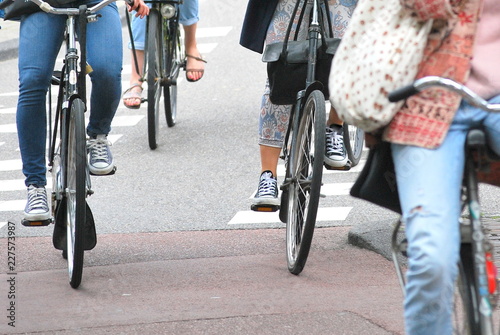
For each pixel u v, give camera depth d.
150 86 26.67
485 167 9.27
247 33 17.80
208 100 33.47
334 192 22.58
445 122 9.05
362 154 26.22
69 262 15.87
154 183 24.12
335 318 13.52
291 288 15.27
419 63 9.28
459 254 9.21
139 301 14.83
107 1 15.63
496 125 9.05
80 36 15.63
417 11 9.16
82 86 15.80
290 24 16.42
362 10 9.80
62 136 16.09
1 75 41.53
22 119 16.81
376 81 9.27
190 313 14.07
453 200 8.87
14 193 24.22
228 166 25.34
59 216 16.27
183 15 29.06
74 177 15.58
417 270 8.73
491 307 8.92
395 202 10.20
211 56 40.38
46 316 14.21
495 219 18.69
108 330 13.38
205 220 20.69
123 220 20.97
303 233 15.36
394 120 9.29
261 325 13.36
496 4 9.39
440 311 8.81
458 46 9.27
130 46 28.48
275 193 17.73
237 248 18.30
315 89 15.72
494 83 9.20
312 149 15.98
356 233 17.97
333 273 16.12
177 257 17.80
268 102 17.83
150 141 27.09
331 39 16.34
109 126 17.41
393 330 12.88
